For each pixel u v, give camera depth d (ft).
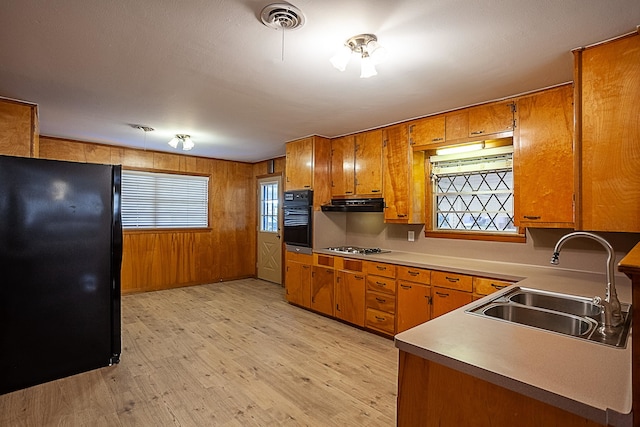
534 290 6.72
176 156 18.89
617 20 5.58
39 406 7.33
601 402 2.74
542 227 8.72
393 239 13.66
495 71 7.68
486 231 11.00
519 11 5.37
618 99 6.08
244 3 5.21
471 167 11.32
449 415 3.71
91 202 9.12
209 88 8.88
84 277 8.97
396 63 7.29
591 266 8.68
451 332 4.38
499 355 3.66
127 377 8.65
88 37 6.27
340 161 14.34
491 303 5.86
